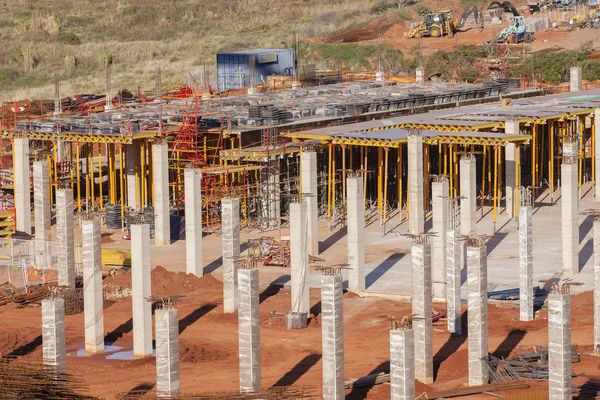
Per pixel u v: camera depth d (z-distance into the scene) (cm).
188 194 9325
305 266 8119
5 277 9419
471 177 9825
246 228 11412
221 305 8656
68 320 8344
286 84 17388
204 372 7081
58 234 8606
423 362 6744
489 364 6744
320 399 6388
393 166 12812
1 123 12875
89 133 11625
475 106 13900
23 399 5309
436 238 8550
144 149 11638
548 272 9381
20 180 10994
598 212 7625
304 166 10144
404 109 13588
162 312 6200
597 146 12662
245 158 11331
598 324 7194
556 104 13538
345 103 13312
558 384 6006
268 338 7775
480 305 6631
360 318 8206
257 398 5894
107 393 6619
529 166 13788
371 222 11675
